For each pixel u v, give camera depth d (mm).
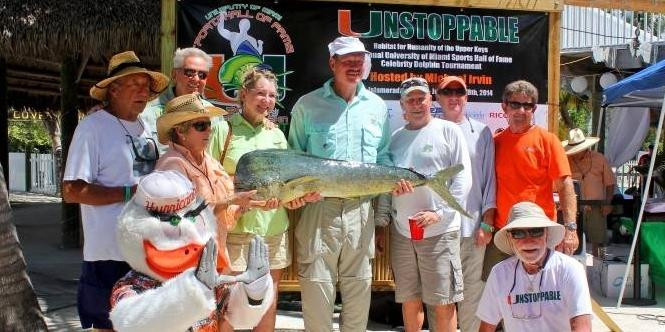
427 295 4695
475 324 4969
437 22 5805
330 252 4535
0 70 10797
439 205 4641
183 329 2699
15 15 7676
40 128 29188
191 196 2955
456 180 4695
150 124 4320
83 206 3775
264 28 5668
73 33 7750
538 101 5949
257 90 4410
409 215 4656
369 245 4637
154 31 7883
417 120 4762
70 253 10078
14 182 24312
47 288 7523
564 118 15297
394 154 4793
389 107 5766
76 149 3678
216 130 4414
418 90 4699
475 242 4930
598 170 9078
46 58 9875
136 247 2846
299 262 4656
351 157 4613
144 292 2762
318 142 4621
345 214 4535
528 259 3566
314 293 4555
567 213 4824
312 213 4559
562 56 11820
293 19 5688
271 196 4062
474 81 5867
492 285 3711
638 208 7723
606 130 13000
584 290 3545
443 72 5824
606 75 11484
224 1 5629
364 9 5730
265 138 4496
